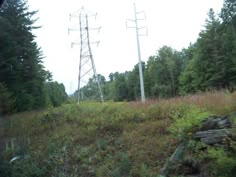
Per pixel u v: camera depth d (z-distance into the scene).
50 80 55.16
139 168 11.39
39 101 37.53
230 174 8.52
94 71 46.75
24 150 14.38
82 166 12.74
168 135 13.38
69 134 16.34
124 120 16.62
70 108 21.97
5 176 11.25
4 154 12.90
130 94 94.56
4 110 22.34
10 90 32.19
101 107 20.84
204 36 60.94
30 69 35.44
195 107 14.74
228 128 10.62
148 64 91.19
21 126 18.88
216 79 57.28
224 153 8.95
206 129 11.22
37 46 37.62
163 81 84.56
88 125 17.05
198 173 9.95
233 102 13.58
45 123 19.34
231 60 56.62
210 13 64.50
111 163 12.33
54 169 12.64
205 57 59.78
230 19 68.00
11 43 32.72
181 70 83.31
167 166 10.72
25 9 36.41
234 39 58.41
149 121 15.78
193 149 10.73
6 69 32.44
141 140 13.71
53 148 14.38
